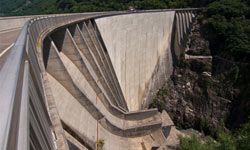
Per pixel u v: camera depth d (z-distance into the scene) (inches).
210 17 4655.5
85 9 5521.7
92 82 2129.7
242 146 1162.0
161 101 4003.4
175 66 4463.6
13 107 363.9
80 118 1616.6
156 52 3973.9
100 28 2797.7
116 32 3107.8
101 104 2114.9
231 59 4040.4
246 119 3521.2
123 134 2162.9
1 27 1834.4
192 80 4288.9
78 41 2310.5
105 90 2396.7
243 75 3850.9
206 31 4547.2
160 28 4062.5
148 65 3757.4
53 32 1815.9
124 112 2359.7
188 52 4537.4
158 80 4055.1
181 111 4131.4
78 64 2082.9
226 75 4023.1
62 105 1482.5
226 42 4227.4
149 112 2500.0
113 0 5920.3
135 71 3430.1
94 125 1763.0
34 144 460.1
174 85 4320.9
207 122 3951.8
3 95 387.5
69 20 2245.3
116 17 3107.8
